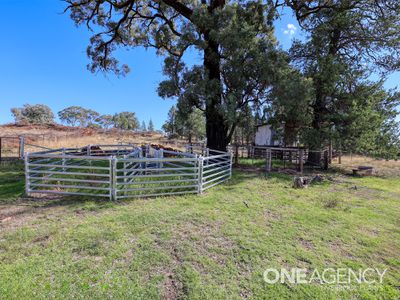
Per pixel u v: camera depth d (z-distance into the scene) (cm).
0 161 973
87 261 281
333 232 390
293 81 913
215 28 926
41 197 530
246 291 240
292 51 1294
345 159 1650
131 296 226
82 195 545
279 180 820
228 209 489
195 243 336
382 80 1113
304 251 323
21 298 217
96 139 2367
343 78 1087
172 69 967
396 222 443
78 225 383
